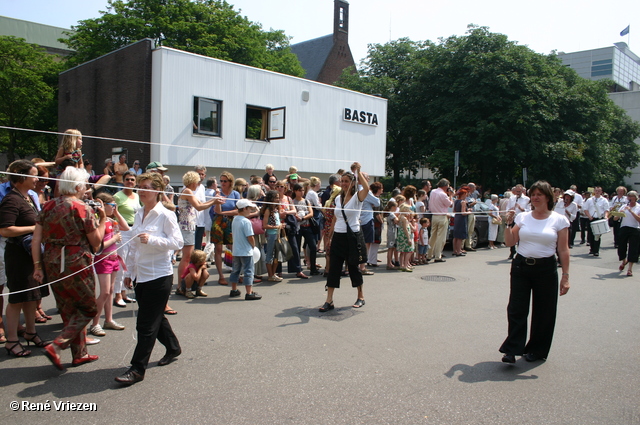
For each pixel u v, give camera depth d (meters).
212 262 9.18
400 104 32.06
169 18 24.94
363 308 6.12
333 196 8.19
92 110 18.45
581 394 3.70
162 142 14.90
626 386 3.89
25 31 43.22
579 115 29.70
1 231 4.05
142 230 3.86
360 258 5.93
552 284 4.31
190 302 6.26
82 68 19.02
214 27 26.28
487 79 26.22
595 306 6.68
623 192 13.14
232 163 16.66
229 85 16.38
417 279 8.26
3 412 3.21
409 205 9.37
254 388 3.64
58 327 5.14
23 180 4.22
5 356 4.26
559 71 32.22
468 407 3.41
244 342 4.69
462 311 6.12
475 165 29.23
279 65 33.59
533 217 4.41
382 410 3.32
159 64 14.91
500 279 8.42
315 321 5.47
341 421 3.15
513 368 4.21
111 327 5.05
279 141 18.06
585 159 29.75
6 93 23.33
